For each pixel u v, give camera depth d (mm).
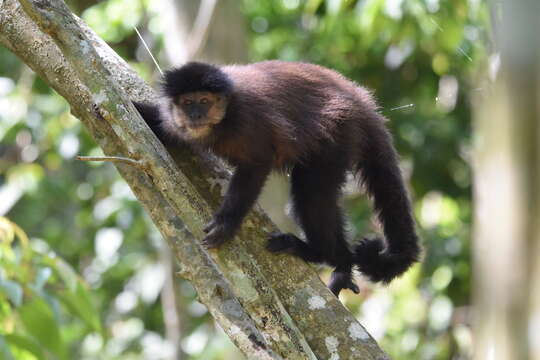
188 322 25391
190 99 11078
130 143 8797
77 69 8844
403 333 20453
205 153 11188
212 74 11102
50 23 8711
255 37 25984
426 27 17422
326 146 11766
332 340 9109
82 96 9797
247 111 11016
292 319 9289
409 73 24141
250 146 10953
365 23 17547
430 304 21344
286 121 11391
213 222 9156
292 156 11555
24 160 23969
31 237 26516
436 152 23281
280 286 9562
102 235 21938
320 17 22766
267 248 9906
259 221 10352
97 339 23344
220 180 10898
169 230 9180
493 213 4156
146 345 23422
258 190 10805
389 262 12742
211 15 17125
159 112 11391
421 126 23406
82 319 12539
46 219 26828
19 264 11828
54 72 9914
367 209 22781
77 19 11531
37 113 22078
